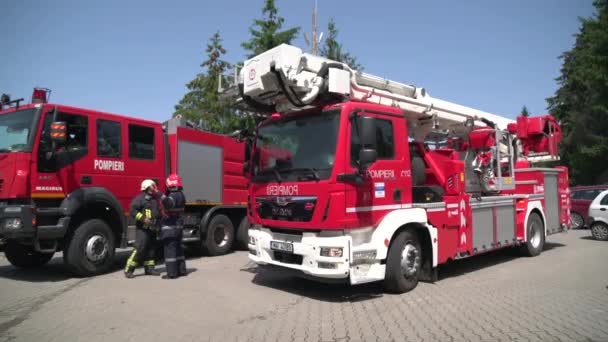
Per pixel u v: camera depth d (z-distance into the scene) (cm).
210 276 789
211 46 2283
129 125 894
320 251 576
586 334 454
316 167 599
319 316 533
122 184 866
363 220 598
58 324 509
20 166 712
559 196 1134
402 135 678
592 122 3212
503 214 907
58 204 764
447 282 721
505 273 798
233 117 1934
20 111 762
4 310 575
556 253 1045
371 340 443
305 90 645
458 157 818
